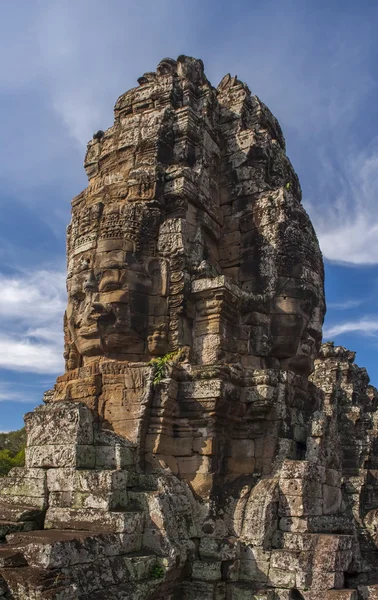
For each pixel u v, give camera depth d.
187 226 11.07
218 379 9.66
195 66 13.19
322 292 12.30
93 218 11.02
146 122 11.95
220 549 8.87
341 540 9.06
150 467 9.41
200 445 9.65
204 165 11.91
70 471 8.66
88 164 12.66
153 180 11.01
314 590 8.60
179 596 8.69
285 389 10.54
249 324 11.09
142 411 9.56
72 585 6.54
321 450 10.51
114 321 10.31
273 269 11.41
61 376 11.29
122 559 7.63
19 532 7.85
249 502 9.51
